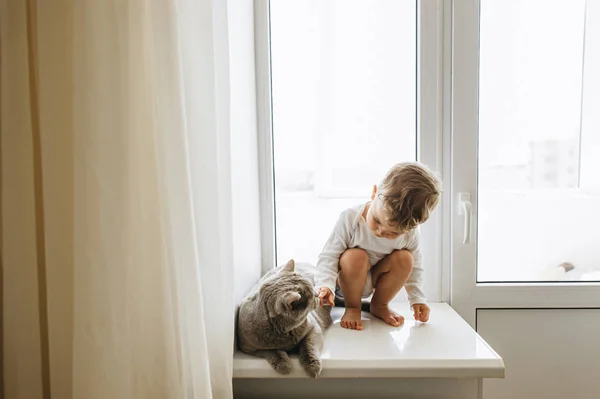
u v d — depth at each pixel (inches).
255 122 45.5
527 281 45.6
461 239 44.9
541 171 44.8
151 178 23.2
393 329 38.2
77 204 22.3
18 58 23.0
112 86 22.2
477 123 44.2
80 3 21.8
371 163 47.2
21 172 23.4
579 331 44.3
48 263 23.9
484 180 45.2
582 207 44.7
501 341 45.3
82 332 22.4
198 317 24.3
